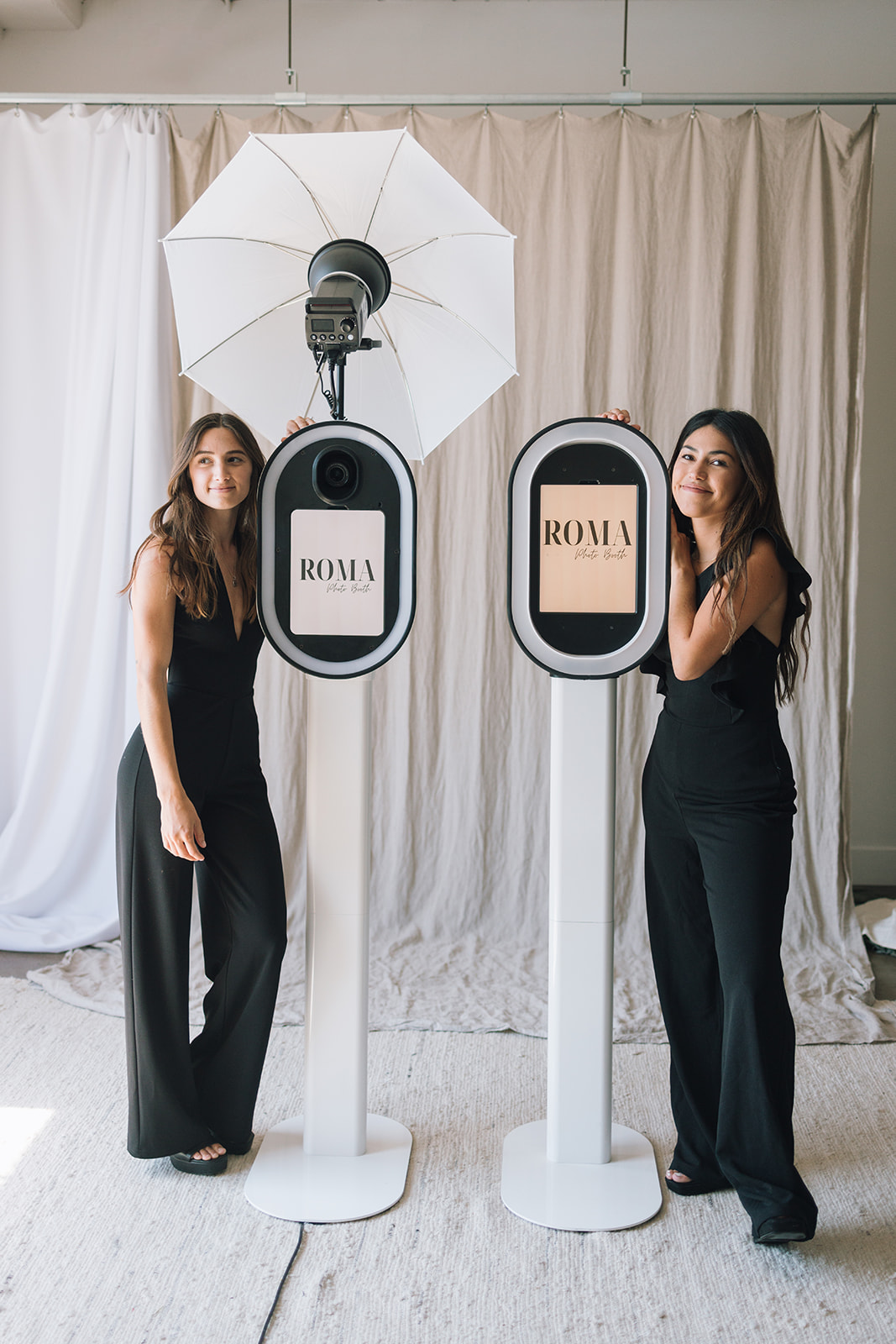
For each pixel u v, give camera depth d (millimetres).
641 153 3404
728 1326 1715
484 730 3545
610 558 1983
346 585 2014
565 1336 1686
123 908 2059
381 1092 2490
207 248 2305
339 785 2084
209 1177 2109
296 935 3471
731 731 1946
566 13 3805
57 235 3658
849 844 3508
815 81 3801
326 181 2188
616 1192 2053
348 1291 1779
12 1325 1685
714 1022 2096
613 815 2072
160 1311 1722
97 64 3916
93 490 3535
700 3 3789
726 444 1950
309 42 3852
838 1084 2562
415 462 3514
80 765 3561
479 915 3557
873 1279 1831
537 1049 2740
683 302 3447
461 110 3775
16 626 3791
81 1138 2252
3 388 3713
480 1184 2104
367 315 2137
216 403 3539
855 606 3451
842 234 3398
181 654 2074
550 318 3459
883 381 3967
